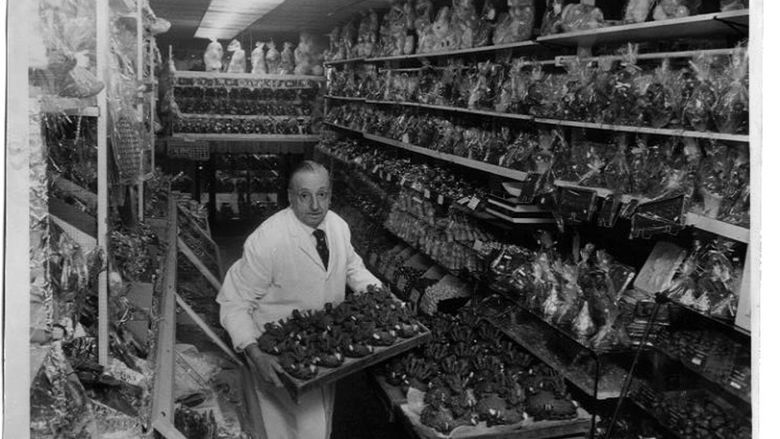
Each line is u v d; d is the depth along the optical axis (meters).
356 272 3.21
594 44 3.59
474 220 4.79
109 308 1.96
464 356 3.37
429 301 4.92
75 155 2.04
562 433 2.78
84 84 1.51
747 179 2.50
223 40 10.36
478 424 2.75
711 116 2.56
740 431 2.28
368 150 7.34
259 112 9.37
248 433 2.48
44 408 1.20
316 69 9.47
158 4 6.36
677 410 2.45
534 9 4.13
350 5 6.71
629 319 2.98
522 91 3.99
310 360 2.55
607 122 3.10
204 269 3.98
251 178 9.51
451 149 5.04
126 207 3.05
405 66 6.87
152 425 1.75
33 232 1.11
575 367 3.22
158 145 7.89
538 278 3.51
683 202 2.63
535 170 3.74
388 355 2.71
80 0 1.80
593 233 3.84
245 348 2.68
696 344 2.49
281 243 2.80
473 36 4.75
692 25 2.68
